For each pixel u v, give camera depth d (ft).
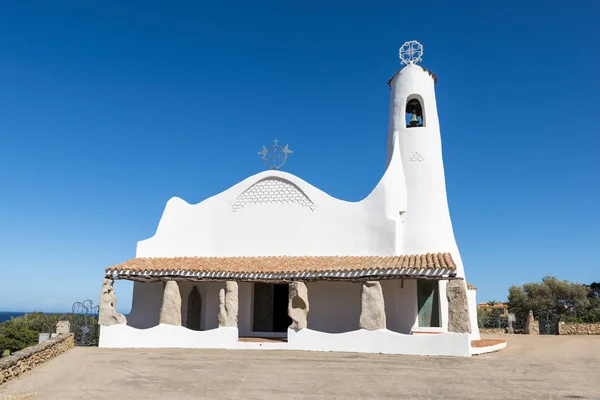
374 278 59.52
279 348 60.23
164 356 54.75
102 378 42.52
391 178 70.69
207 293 72.38
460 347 54.80
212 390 37.70
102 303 65.36
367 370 45.62
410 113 82.23
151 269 66.13
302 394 36.35
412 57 79.05
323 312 68.39
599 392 37.19
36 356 48.24
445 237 71.05
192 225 76.84
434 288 66.59
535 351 62.75
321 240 71.26
